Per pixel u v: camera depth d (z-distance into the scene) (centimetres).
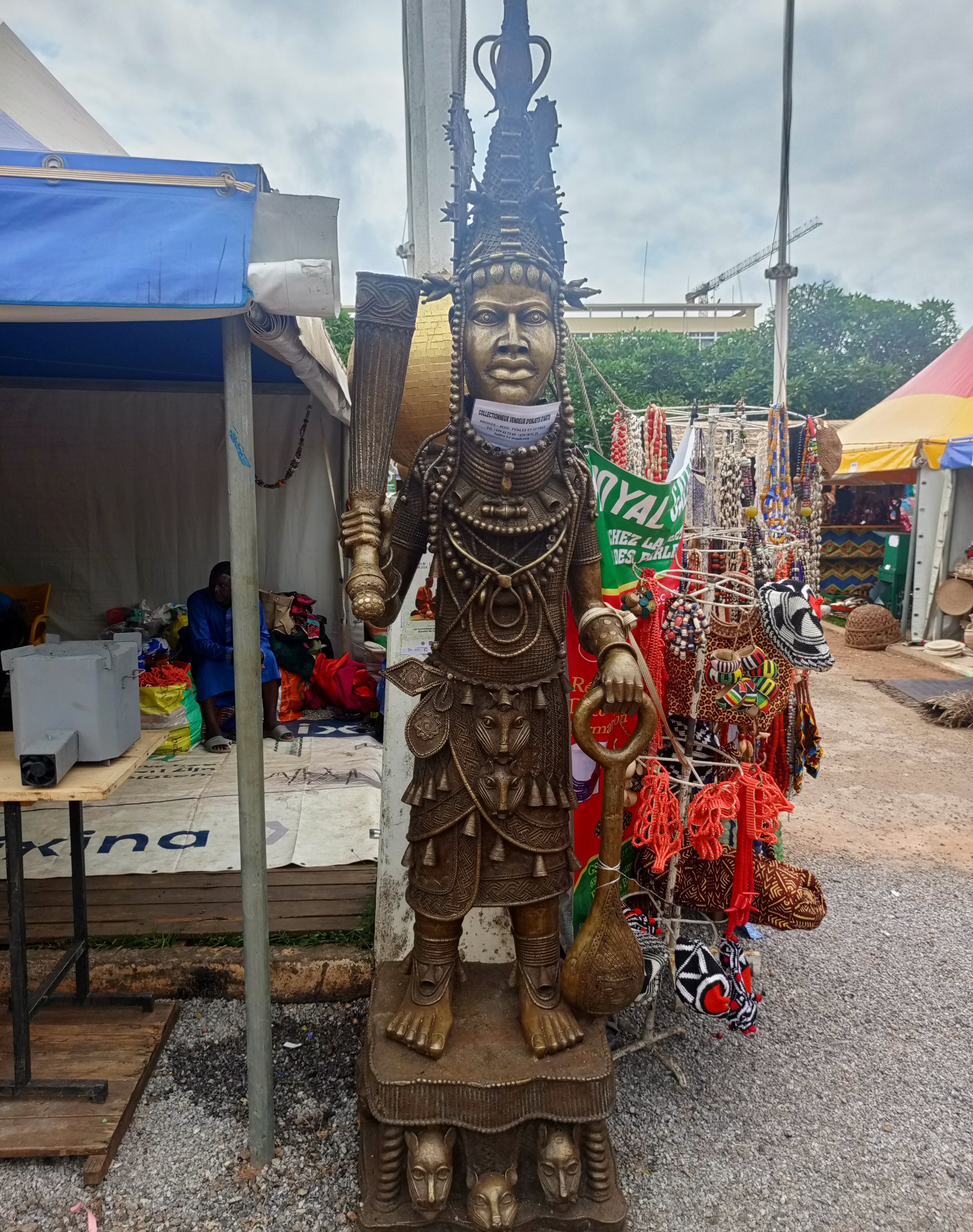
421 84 293
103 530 566
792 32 414
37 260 189
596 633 226
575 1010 230
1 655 238
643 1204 224
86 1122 234
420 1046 216
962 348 1027
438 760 219
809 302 2511
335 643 619
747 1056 285
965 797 548
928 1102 265
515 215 206
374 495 204
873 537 1372
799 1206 225
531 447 209
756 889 271
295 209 199
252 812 220
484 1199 202
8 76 333
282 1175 229
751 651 265
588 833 287
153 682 480
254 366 505
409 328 208
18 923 235
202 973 295
